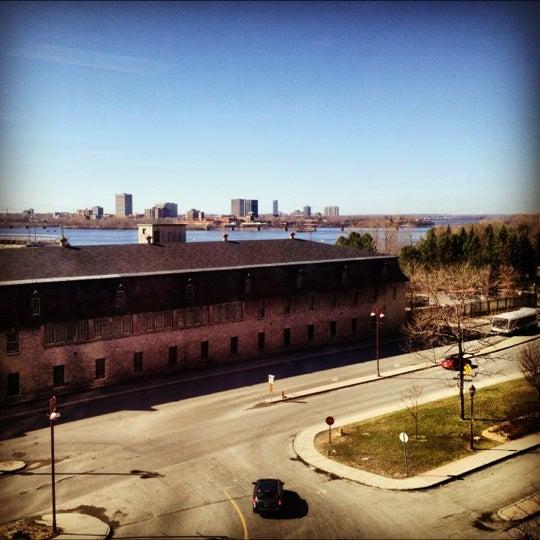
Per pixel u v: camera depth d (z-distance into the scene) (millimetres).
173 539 23797
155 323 49031
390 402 42500
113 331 46500
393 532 24109
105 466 31281
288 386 46656
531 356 40281
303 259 62688
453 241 98625
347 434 35938
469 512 25875
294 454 32969
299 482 29297
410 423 37562
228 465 31453
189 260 55062
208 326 52500
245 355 55406
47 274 44719
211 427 37438
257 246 63562
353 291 64062
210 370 51562
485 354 51969
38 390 42562
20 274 43469
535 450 33031
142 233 67188
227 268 53906
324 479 29625
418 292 89438
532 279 91688
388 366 52969
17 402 41594
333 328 62656
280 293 57656
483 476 29688
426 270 94188
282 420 38781
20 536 24000
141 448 33875
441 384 47156
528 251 90375
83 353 44812
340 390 45906
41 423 38062
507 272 90375
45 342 42812
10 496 27750
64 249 49750
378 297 66688
